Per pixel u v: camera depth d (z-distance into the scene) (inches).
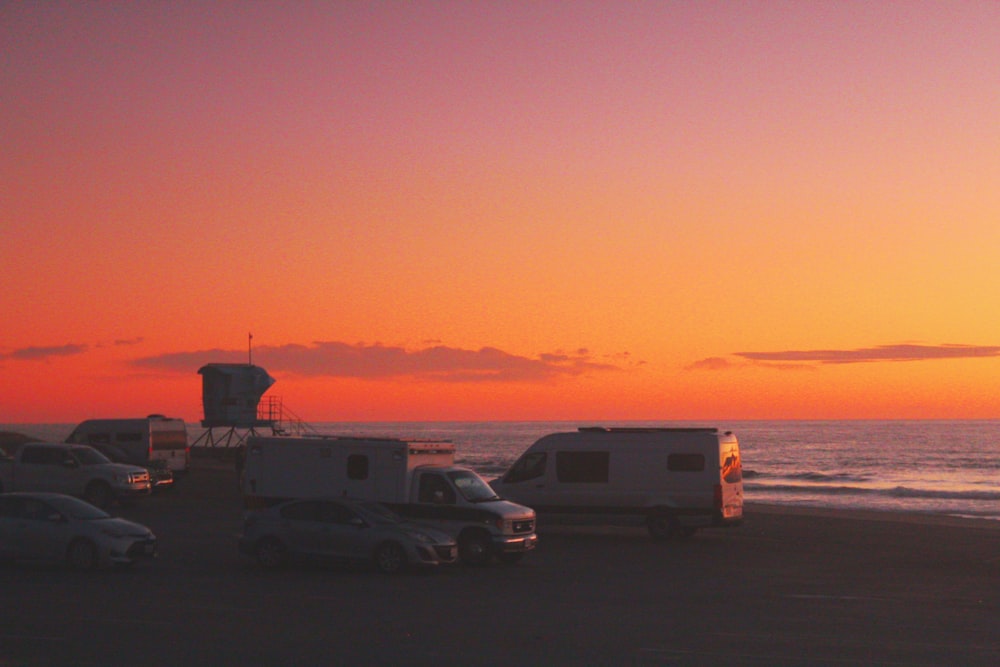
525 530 860.6
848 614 582.9
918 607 615.8
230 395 2669.8
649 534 1138.0
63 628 502.6
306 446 898.1
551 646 468.4
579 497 1069.8
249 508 904.3
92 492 1294.3
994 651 466.3
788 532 1169.4
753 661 438.3
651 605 611.2
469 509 839.7
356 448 884.6
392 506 864.3
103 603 589.3
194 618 538.6
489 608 590.6
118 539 749.9
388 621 537.0
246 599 615.2
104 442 1536.7
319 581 712.4
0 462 1305.4
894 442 6919.3
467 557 832.9
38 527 752.3
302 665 418.6
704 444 1051.3
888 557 923.4
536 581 729.6
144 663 419.8
